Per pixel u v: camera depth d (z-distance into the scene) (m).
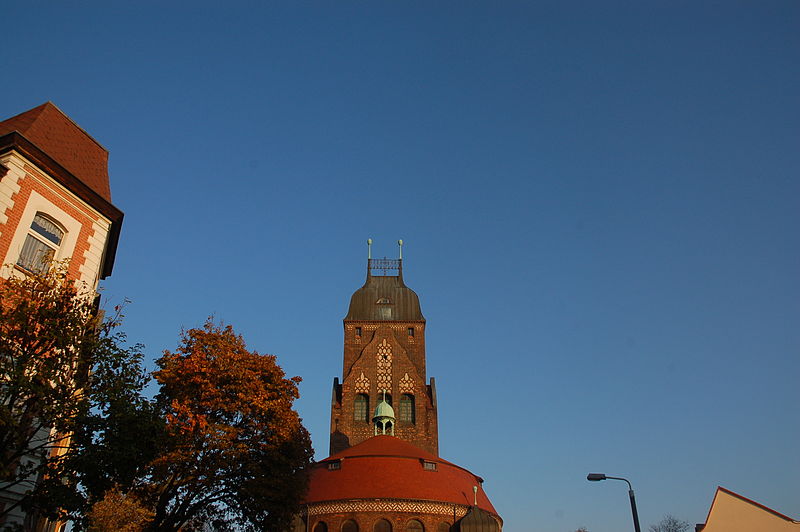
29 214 26.30
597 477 35.12
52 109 30.66
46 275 22.55
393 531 59.25
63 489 20.08
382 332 92.31
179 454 33.09
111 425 21.12
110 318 23.09
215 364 37.34
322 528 61.16
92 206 29.38
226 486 36.56
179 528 35.84
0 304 20.45
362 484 61.81
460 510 62.28
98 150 32.59
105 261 32.72
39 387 19.50
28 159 26.48
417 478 63.12
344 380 88.56
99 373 21.80
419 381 88.31
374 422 82.38
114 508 45.59
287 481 38.06
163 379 36.41
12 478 19.52
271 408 38.09
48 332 20.42
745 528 55.25
